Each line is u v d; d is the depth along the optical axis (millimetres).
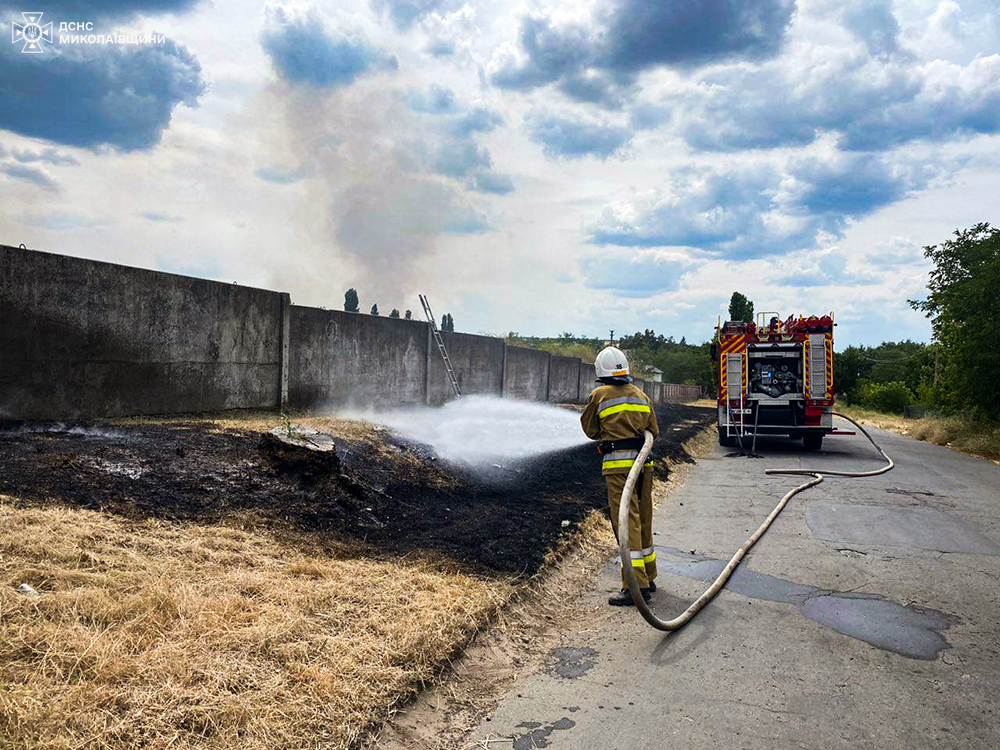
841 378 67875
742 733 3316
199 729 2736
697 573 6125
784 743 3223
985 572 6133
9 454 5473
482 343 17969
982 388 20219
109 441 6391
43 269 7082
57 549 3912
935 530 7836
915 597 5438
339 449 7363
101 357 7734
